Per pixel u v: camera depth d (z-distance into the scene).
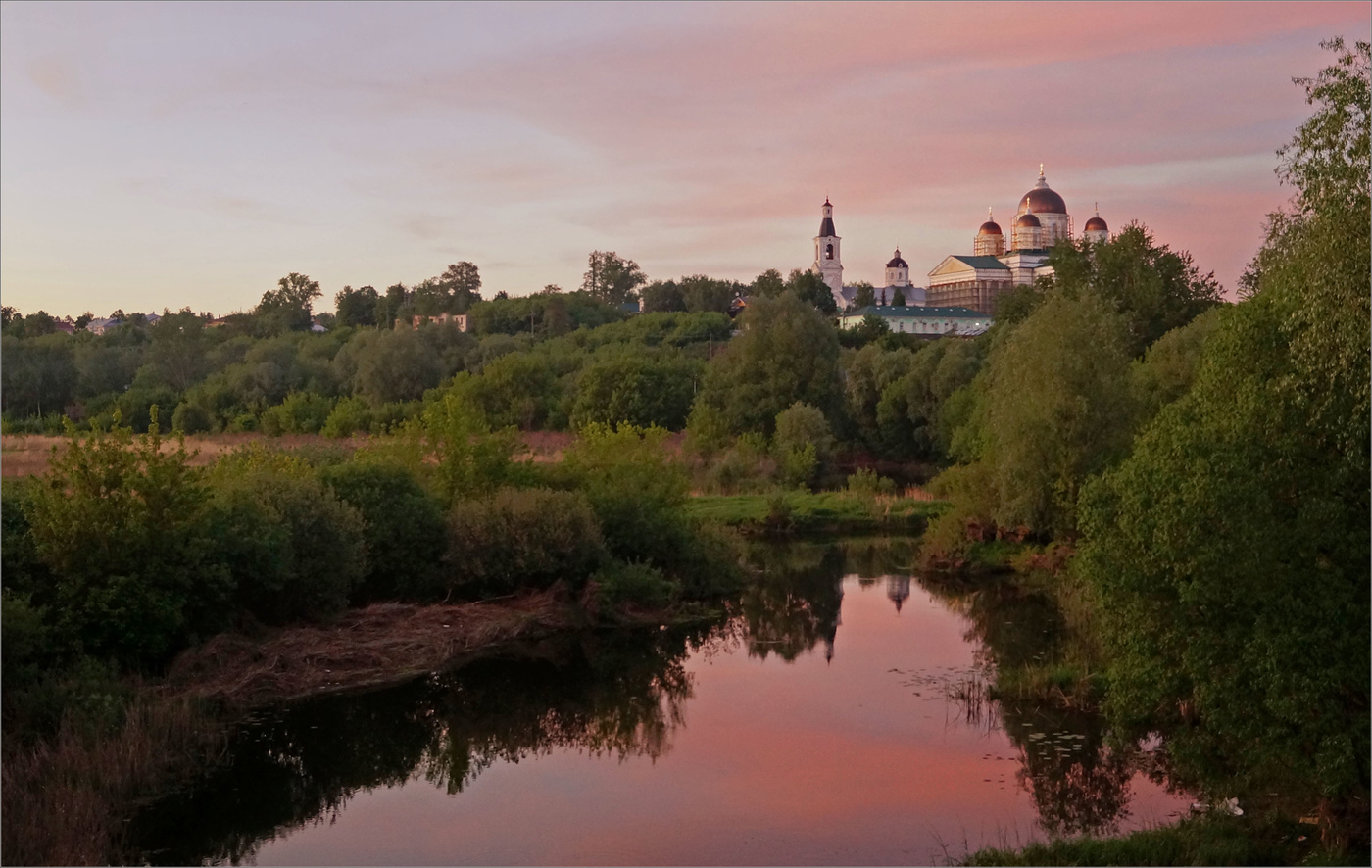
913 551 35.00
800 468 49.88
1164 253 56.69
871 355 66.19
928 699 17.67
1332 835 11.00
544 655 20.72
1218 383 13.14
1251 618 11.21
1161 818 12.53
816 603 26.36
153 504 15.94
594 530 24.62
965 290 168.88
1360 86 10.98
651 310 172.50
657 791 13.75
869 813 12.84
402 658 19.53
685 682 19.00
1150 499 12.04
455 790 13.91
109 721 13.88
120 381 82.44
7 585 14.94
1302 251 12.12
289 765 14.72
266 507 18.94
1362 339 10.74
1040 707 16.98
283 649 18.45
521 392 68.62
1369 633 10.64
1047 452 30.41
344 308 167.88
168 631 16.41
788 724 16.47
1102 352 30.59
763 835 12.26
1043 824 12.43
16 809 11.44
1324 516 11.02
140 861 11.66
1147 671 12.05
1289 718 10.53
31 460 31.92
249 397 69.94
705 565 27.89
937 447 58.97
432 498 23.72
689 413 64.31
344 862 11.65
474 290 189.25
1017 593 27.31
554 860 11.65
